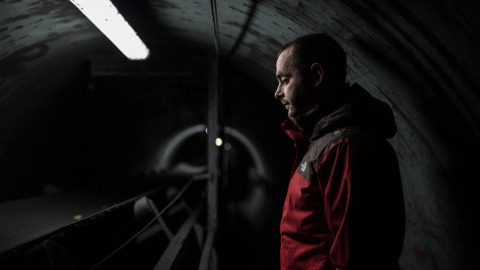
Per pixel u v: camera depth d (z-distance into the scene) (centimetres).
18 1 198
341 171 91
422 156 177
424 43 132
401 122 185
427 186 180
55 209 279
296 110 114
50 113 414
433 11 114
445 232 171
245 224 732
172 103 705
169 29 339
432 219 182
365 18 154
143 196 295
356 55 191
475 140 133
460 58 120
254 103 604
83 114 499
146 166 913
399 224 87
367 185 85
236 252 536
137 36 278
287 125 133
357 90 104
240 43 328
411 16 126
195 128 1202
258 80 452
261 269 467
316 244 100
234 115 837
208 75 420
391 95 183
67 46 318
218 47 354
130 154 758
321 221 100
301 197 105
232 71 476
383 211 84
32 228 201
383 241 82
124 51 309
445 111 144
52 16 241
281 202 764
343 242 84
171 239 285
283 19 220
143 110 688
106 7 204
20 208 272
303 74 109
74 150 512
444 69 131
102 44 371
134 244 288
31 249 143
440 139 154
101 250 215
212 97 419
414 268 208
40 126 405
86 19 275
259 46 308
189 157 1619
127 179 684
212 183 418
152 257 312
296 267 105
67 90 419
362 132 94
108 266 223
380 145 92
